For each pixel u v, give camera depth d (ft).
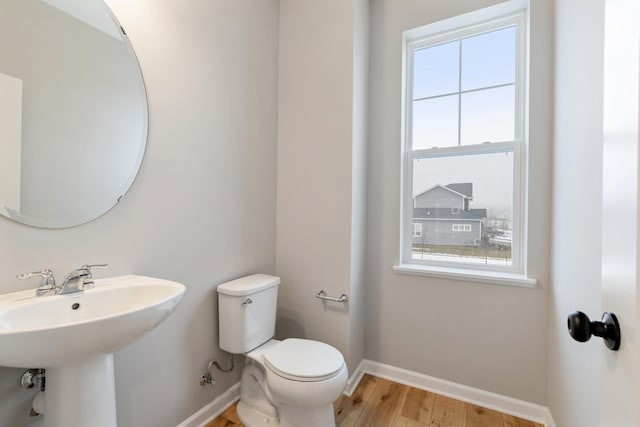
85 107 3.46
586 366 3.55
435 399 5.78
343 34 6.02
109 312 3.27
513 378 5.42
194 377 4.82
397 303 6.44
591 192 3.47
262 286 5.27
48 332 2.20
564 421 4.30
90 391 2.85
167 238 4.38
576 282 3.90
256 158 6.12
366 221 6.76
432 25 6.18
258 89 6.14
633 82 1.47
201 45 4.87
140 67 3.99
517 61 5.80
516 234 5.74
